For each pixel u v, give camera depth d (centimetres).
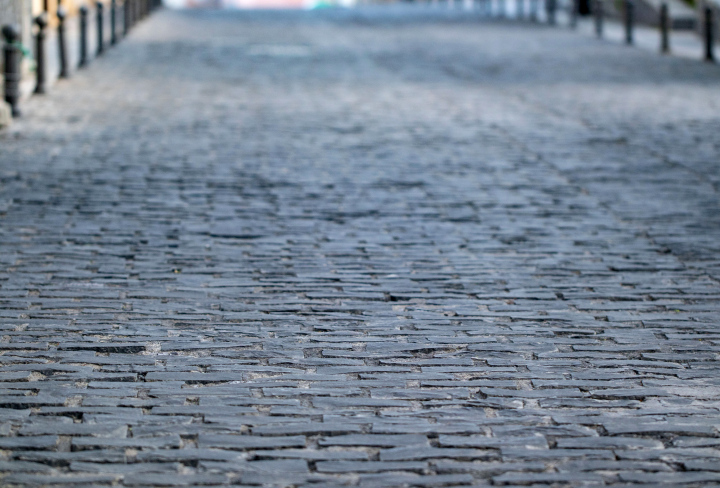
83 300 789
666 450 553
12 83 1541
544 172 1252
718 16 3053
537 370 666
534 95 1900
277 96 1836
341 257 914
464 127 1552
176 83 1977
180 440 557
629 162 1311
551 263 906
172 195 1113
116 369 655
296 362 672
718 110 1716
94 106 1677
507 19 4047
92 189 1129
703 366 677
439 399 617
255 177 1204
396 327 743
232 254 917
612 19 4059
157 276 851
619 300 813
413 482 516
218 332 727
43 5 2919
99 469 523
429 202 1106
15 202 1066
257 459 538
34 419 580
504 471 529
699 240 980
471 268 889
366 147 1388
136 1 3391
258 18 4009
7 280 832
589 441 563
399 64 2397
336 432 570
